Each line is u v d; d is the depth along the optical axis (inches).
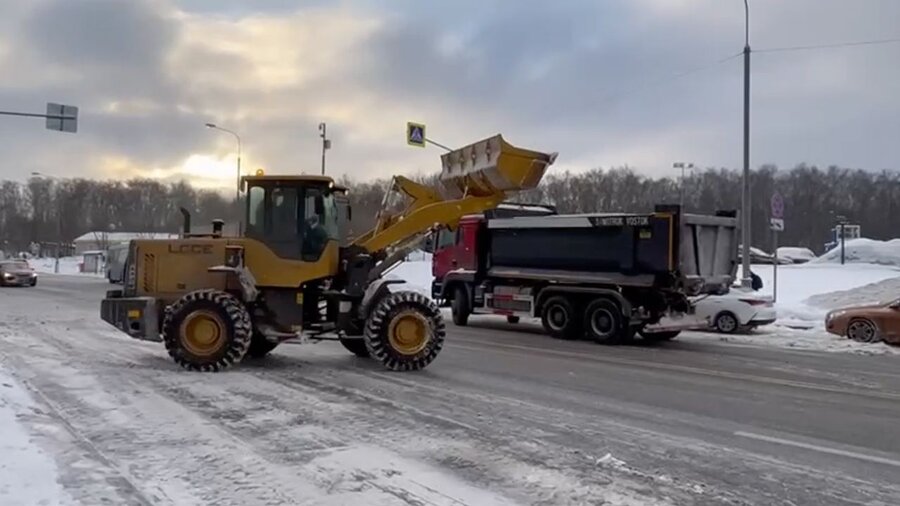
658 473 235.3
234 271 440.1
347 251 470.6
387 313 441.7
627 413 329.1
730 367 489.7
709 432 294.5
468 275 783.1
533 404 344.5
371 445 263.1
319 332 471.2
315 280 464.8
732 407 348.5
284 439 270.5
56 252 3403.1
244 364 459.8
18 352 499.5
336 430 285.4
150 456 244.8
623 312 623.2
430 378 417.4
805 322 778.8
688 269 623.2
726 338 683.4
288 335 459.2
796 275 1286.9
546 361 506.3
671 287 616.7
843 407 352.5
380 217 494.9
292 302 461.1
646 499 210.1
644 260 628.1
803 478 233.6
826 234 3385.8
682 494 215.3
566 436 281.3
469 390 379.2
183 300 429.1
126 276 475.2
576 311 666.2
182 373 417.7
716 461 251.0
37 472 220.8
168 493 207.8
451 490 214.5
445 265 830.5
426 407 331.6
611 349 597.0
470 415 316.2
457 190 514.6
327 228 462.6
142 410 316.5
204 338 427.8
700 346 622.8
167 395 352.2
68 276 2299.5
